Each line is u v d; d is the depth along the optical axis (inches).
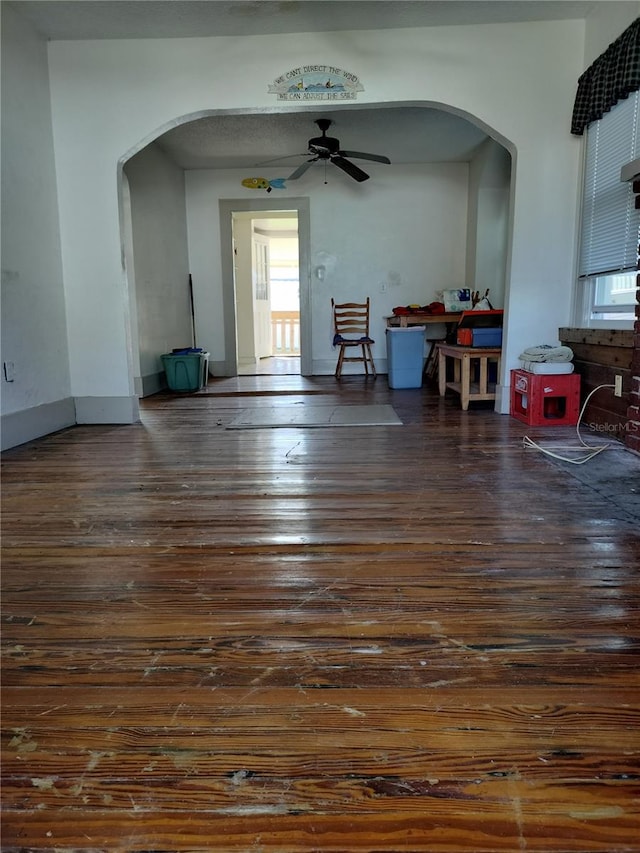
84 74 151.6
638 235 123.2
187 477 106.0
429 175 274.1
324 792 34.5
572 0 135.3
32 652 49.8
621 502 87.1
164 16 137.8
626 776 35.4
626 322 131.8
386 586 61.0
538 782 35.0
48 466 116.0
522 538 73.6
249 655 48.9
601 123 138.9
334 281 282.7
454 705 42.0
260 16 138.0
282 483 100.8
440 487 96.4
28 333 142.6
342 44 146.9
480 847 30.9
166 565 67.4
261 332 388.2
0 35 130.8
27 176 142.0
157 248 238.1
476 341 175.6
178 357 229.6
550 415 153.3
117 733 39.7
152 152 231.8
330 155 211.6
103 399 163.9
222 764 36.8
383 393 218.5
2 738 39.4
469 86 148.5
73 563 68.3
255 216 307.1
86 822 32.8
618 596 58.1
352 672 46.2
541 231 154.6
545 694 43.2
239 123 208.1
